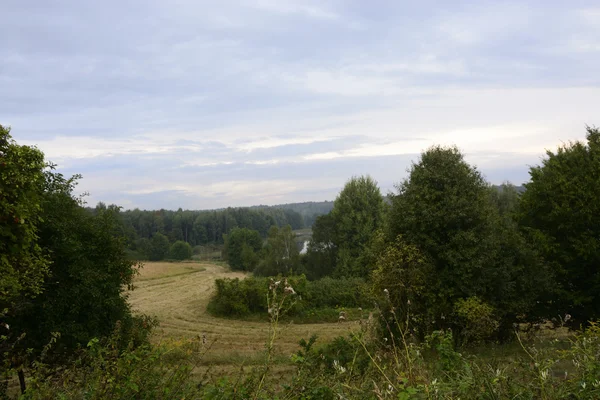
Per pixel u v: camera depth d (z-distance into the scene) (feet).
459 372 12.76
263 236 463.83
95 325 41.09
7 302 31.86
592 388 10.51
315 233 187.52
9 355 20.80
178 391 11.76
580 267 58.44
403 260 52.06
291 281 117.39
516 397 10.85
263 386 11.65
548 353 12.73
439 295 50.11
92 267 42.80
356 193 167.43
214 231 433.48
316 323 104.06
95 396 10.61
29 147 30.53
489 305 51.72
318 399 11.59
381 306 47.93
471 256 52.01
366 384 11.50
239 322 107.24
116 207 49.19
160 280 200.75
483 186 58.39
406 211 56.24
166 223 428.15
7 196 28.32
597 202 54.90
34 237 31.09
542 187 59.88
